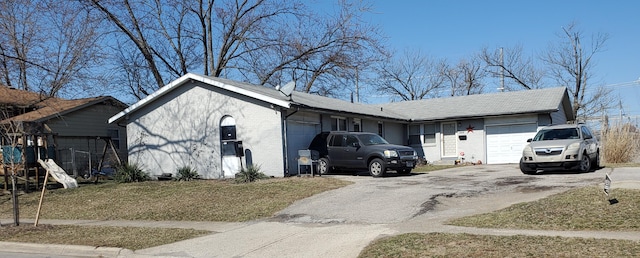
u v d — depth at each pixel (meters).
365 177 17.20
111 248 8.67
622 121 22.41
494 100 27.56
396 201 11.94
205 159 19.14
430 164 26.75
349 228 9.59
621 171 15.54
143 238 9.55
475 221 9.38
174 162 19.75
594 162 17.11
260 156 18.05
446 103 29.33
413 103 30.83
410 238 8.05
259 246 8.51
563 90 26.33
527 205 10.24
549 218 9.05
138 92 30.69
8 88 22.67
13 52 20.55
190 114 19.52
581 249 6.72
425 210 10.88
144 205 13.65
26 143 17.36
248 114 18.33
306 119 19.28
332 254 7.66
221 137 18.92
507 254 6.66
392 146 17.58
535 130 24.47
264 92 20.11
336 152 18.19
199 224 11.09
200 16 31.03
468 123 26.47
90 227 11.02
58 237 9.80
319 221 10.52
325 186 14.67
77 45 23.34
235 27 30.56
